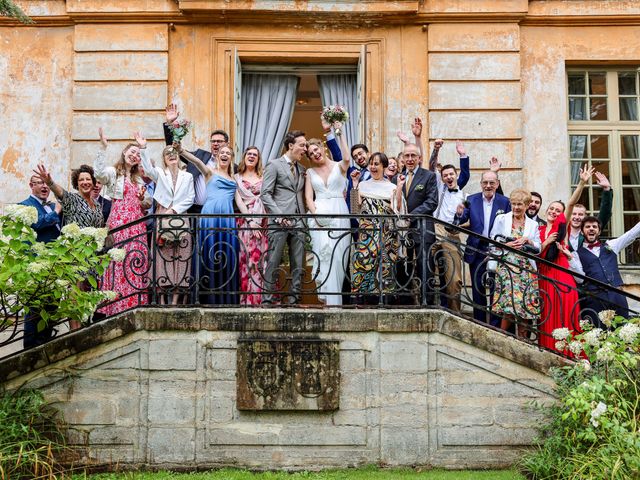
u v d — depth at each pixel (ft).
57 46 34.73
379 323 24.85
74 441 24.43
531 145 34.50
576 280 26.81
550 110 34.73
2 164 34.14
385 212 26.66
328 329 24.88
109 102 34.17
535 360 24.70
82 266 23.72
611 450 21.66
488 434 24.64
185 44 34.68
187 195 26.66
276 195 26.53
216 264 26.04
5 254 23.30
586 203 34.99
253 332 24.91
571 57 34.94
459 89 34.55
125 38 34.53
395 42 34.94
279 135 35.55
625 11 34.78
